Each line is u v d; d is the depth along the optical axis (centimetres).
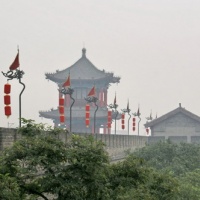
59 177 7975
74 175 7988
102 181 8219
